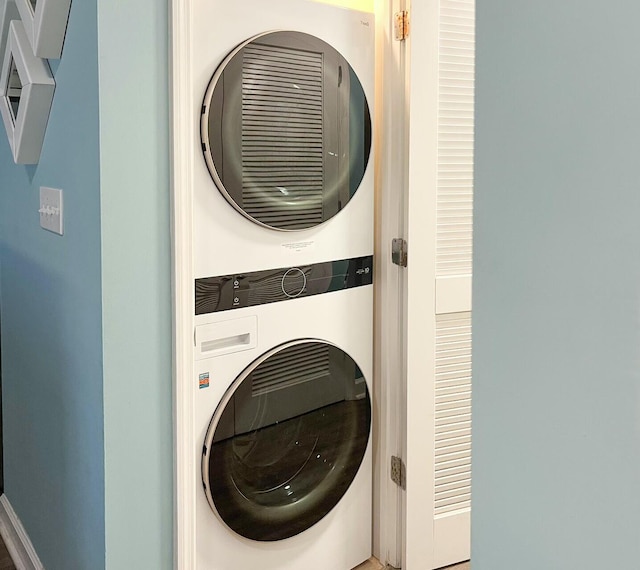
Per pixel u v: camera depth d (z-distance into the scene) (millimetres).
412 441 2338
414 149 2234
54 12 1761
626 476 530
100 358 1735
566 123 565
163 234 1784
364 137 2248
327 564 2322
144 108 1721
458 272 2371
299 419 2182
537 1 586
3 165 2496
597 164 540
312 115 2100
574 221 562
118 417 1763
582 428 565
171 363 1833
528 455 620
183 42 1730
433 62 2227
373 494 2473
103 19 1634
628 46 512
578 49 551
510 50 616
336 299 2248
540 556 613
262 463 2111
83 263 1802
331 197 2180
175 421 1835
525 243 611
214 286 1955
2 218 2562
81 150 1764
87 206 1752
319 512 2252
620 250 525
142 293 1768
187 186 1790
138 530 1828
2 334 2641
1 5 2098
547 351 595
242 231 2006
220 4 1887
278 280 2098
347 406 2303
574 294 566
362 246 2301
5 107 2180
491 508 667
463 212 2352
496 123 636
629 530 530
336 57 2137
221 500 2021
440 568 2451
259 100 1976
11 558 2488
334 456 2287
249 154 1972
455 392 2416
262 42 1963
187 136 1777
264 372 2078
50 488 2168
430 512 2402
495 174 641
